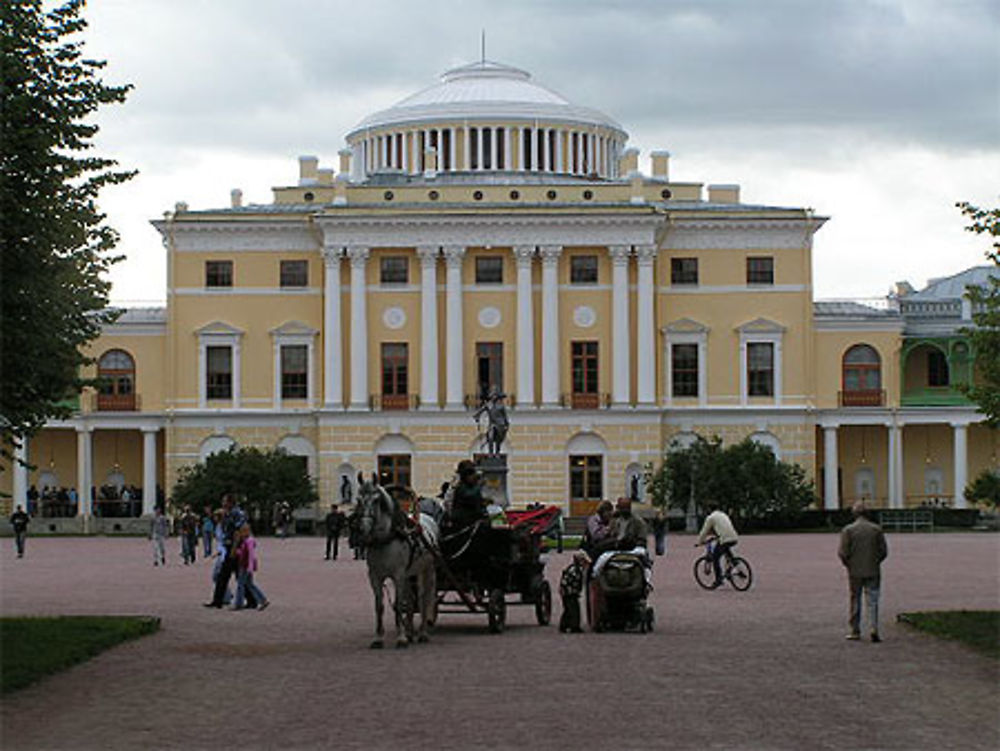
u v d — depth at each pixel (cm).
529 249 10019
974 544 7481
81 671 2773
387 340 10088
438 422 9956
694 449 9431
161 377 10275
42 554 7294
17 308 2958
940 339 10450
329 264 10038
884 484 10575
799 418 10181
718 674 2691
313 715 2292
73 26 3066
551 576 5362
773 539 8306
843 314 10381
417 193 10188
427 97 12144
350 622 3709
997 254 3294
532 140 11688
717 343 10256
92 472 10444
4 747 2064
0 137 2867
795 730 2156
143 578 5428
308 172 11050
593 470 9994
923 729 2166
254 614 3938
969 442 10662
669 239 10275
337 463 9969
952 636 3183
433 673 2723
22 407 3073
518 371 10012
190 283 10244
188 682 2630
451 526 3384
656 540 6875
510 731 2153
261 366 10219
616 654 2984
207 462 9394
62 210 2977
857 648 3059
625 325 10006
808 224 10225
